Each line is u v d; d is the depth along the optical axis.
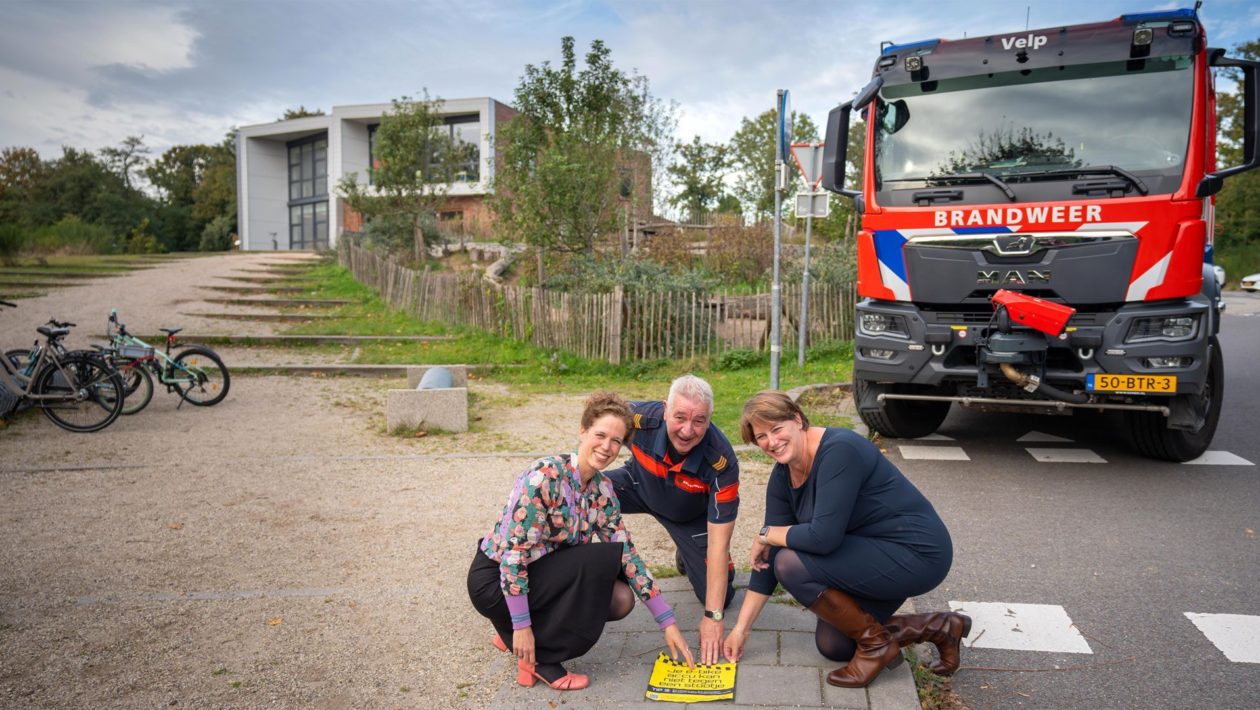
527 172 17.39
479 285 15.26
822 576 3.28
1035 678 3.52
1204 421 6.79
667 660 3.50
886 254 6.94
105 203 59.47
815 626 3.79
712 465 3.58
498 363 13.08
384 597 4.45
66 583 4.62
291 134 45.19
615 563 3.29
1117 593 4.35
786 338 13.57
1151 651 3.73
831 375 11.46
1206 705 3.29
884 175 7.02
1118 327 6.13
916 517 3.33
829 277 15.09
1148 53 6.29
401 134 25.58
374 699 3.42
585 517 3.41
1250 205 39.66
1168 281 6.03
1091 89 6.46
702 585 4.00
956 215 6.60
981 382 6.50
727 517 3.59
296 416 9.55
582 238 16.89
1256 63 5.98
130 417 9.45
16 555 5.04
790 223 33.06
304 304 18.83
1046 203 6.30
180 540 5.32
